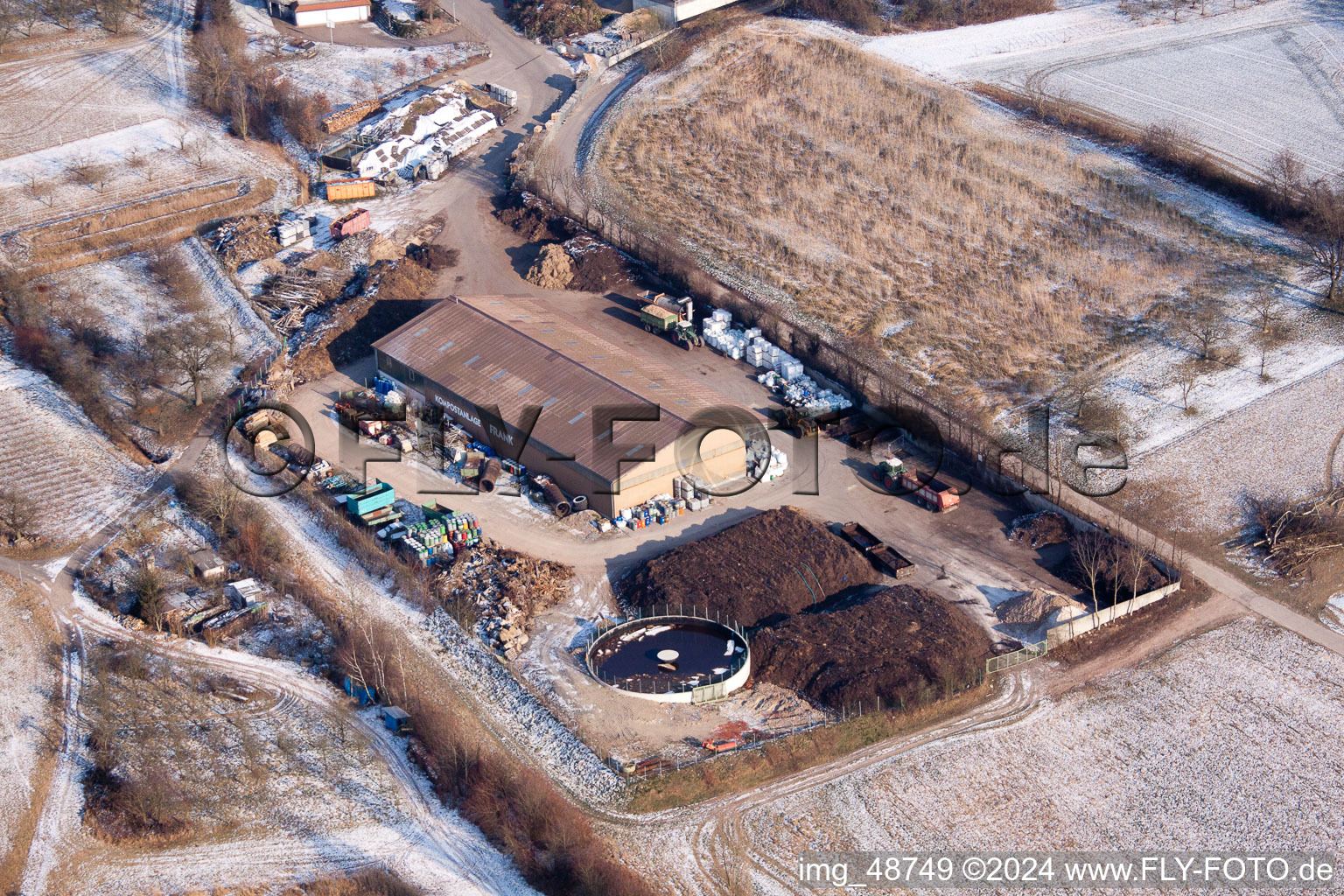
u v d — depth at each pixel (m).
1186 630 88.75
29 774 75.94
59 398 109.62
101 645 85.69
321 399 111.44
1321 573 93.94
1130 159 151.25
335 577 91.56
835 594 91.25
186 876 69.88
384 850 71.50
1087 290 128.38
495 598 89.06
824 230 136.50
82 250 130.00
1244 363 118.00
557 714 80.12
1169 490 102.19
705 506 99.12
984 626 88.25
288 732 78.75
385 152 146.00
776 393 112.69
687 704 81.25
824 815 74.12
